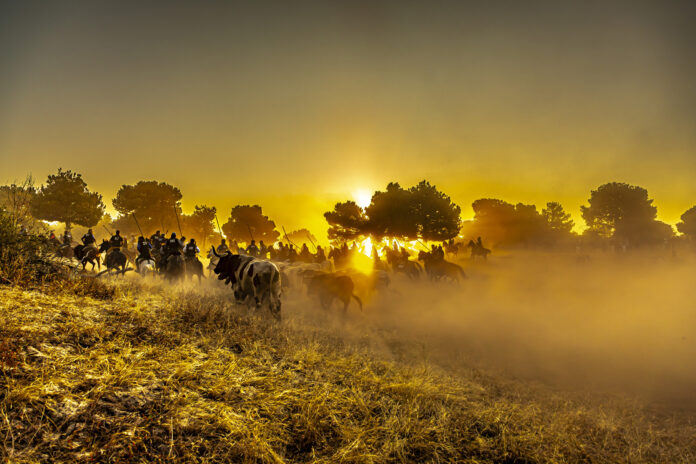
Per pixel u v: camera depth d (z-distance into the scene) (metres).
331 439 3.85
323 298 11.80
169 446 3.18
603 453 4.32
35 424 2.97
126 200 59.06
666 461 4.26
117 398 3.61
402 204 51.50
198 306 7.64
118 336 5.04
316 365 5.89
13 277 6.33
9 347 3.85
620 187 75.62
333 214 55.84
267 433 3.67
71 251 16.22
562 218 82.81
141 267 12.78
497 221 70.38
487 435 4.48
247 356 5.58
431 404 5.11
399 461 3.64
